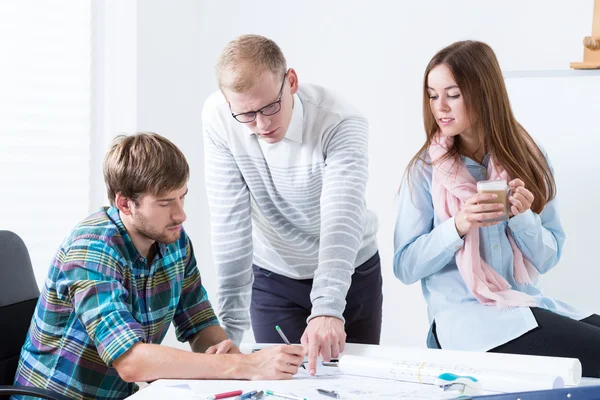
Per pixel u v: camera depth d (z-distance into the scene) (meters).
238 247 2.00
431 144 2.04
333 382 1.39
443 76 1.91
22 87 3.03
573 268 2.74
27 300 1.79
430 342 2.04
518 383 1.29
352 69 3.20
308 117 1.93
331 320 1.63
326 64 3.23
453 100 1.92
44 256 3.08
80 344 1.59
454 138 2.04
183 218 1.60
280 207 2.07
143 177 1.54
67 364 1.60
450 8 3.05
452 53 1.92
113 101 3.09
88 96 3.08
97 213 1.66
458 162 1.99
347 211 1.81
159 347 1.47
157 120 3.19
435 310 1.99
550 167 2.09
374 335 2.34
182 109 3.35
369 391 1.31
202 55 3.43
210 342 1.76
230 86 1.70
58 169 3.08
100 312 1.50
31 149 3.05
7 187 3.03
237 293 1.99
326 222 1.81
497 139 1.95
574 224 2.74
